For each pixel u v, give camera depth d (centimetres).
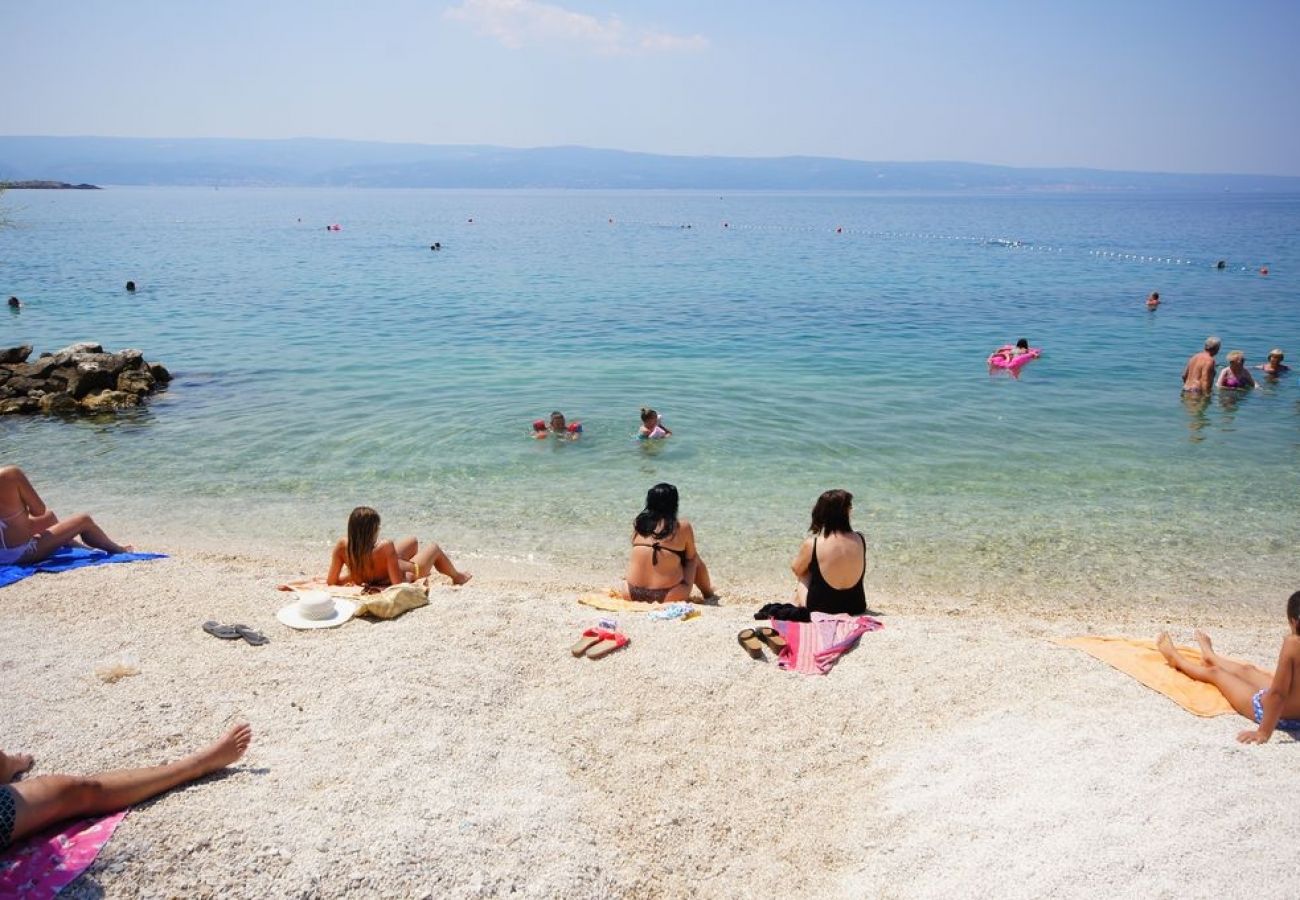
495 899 476
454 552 1122
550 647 759
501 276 4456
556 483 1381
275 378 2103
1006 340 2630
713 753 628
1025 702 678
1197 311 3206
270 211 13538
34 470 1435
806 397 1919
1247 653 802
